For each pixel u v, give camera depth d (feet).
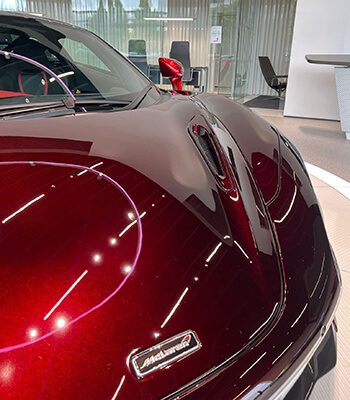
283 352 1.76
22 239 1.72
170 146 2.65
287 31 29.89
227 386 1.55
